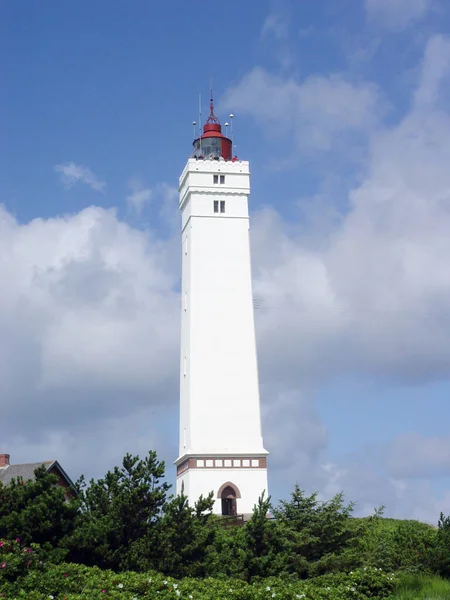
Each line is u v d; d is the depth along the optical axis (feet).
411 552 153.69
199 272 297.12
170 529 133.90
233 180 305.12
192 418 284.61
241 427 285.64
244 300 295.89
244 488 280.10
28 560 114.52
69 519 131.13
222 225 301.84
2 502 132.77
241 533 144.56
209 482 279.08
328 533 153.28
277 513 157.89
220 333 292.61
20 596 105.19
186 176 307.58
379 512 163.32
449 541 152.15
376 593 137.90
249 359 291.38
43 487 134.31
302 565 147.95
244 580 133.39
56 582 111.14
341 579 139.23
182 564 132.67
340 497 157.89
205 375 288.71
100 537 128.77
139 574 120.47
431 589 136.05
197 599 114.21
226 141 319.27
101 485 139.54
